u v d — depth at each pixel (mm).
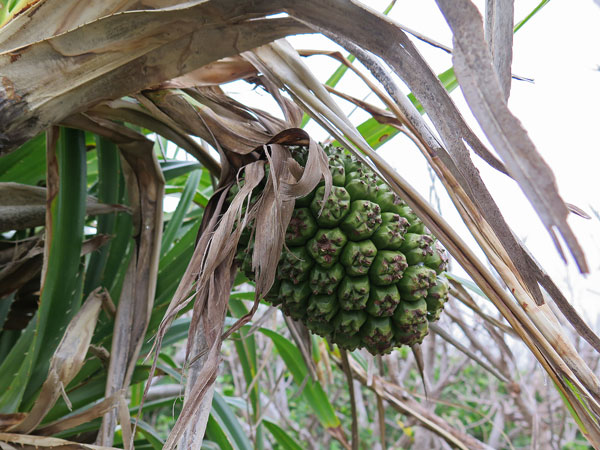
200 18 368
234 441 630
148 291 517
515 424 2082
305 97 393
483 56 237
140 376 577
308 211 442
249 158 461
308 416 2012
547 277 310
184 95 459
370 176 465
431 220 337
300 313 468
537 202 209
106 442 455
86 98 394
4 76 365
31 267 557
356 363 841
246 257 445
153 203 529
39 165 627
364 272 437
